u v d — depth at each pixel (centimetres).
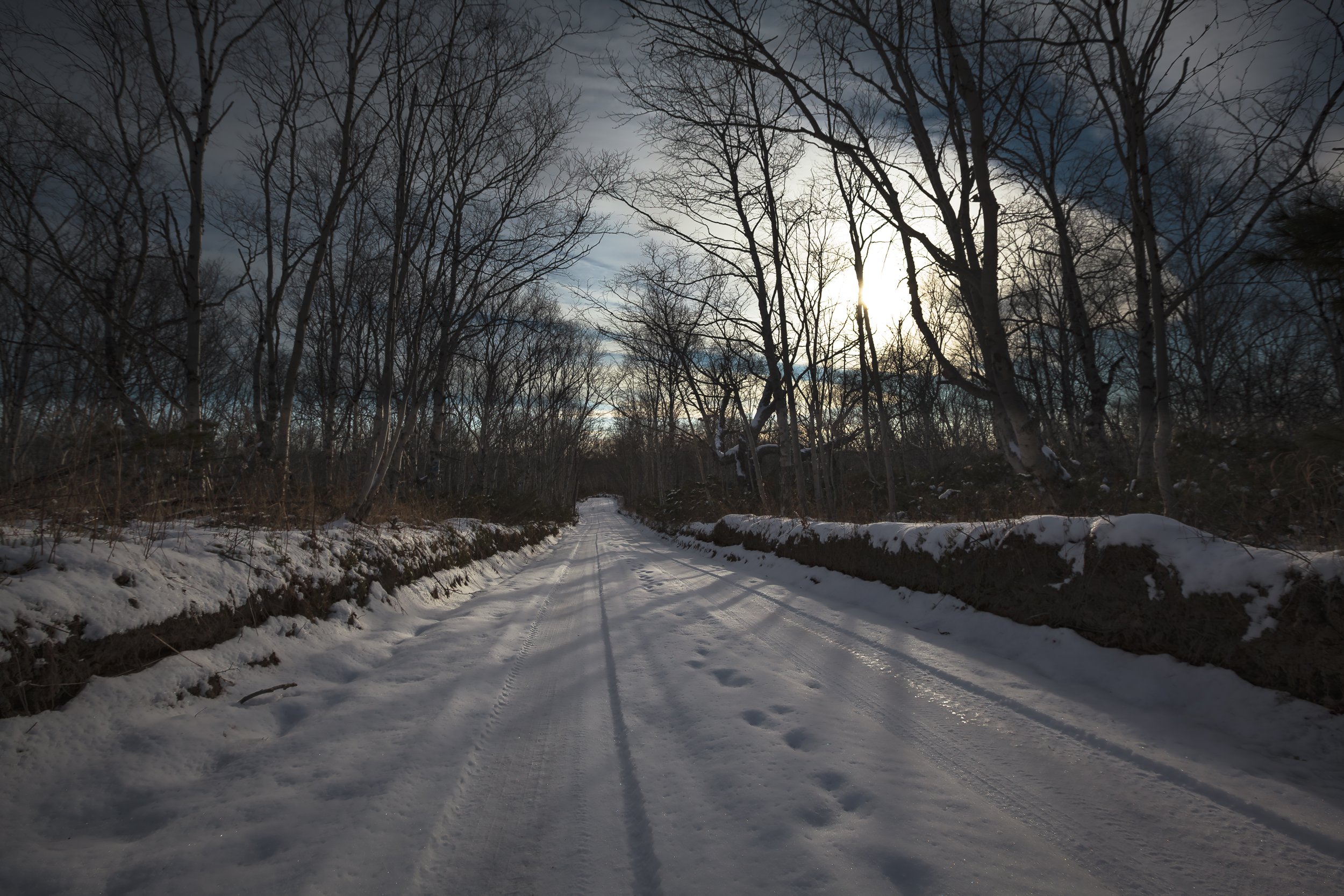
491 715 373
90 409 508
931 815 239
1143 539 397
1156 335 573
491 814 254
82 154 969
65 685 295
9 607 284
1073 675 404
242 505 638
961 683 401
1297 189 514
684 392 2758
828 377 1759
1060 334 1585
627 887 202
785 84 688
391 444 1049
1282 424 1272
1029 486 781
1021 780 268
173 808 250
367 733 334
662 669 469
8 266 1007
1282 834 219
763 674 442
